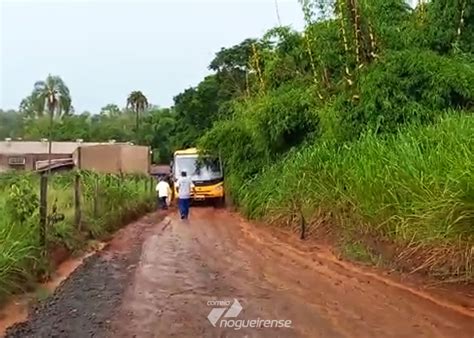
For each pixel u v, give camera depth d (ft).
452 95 47.37
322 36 58.44
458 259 28.84
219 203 95.81
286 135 66.39
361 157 40.65
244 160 77.61
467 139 32.99
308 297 29.84
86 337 24.02
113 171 141.79
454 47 51.72
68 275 36.76
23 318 26.84
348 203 41.55
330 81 60.39
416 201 31.22
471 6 52.29
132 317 26.91
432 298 28.12
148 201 93.97
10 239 32.17
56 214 42.83
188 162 98.73
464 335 22.94
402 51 50.31
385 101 47.37
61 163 184.14
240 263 40.34
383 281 32.09
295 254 42.52
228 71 167.53
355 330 24.12
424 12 56.18
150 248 48.83
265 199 62.18
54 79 218.79
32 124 283.18
